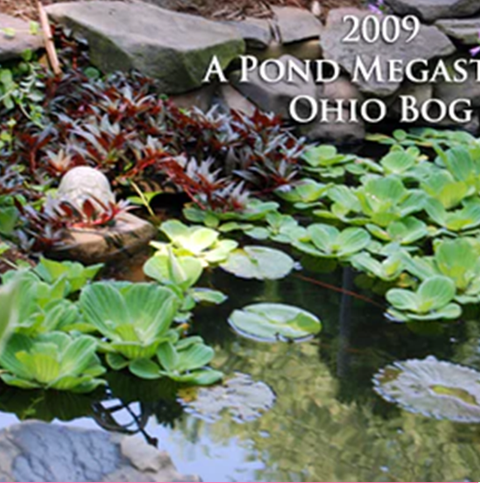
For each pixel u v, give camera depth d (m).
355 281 2.68
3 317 0.71
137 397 1.99
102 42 3.73
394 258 2.71
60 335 2.08
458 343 2.32
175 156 3.31
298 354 2.23
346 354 2.24
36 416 1.90
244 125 3.45
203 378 2.07
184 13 4.18
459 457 1.82
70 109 3.57
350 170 3.65
